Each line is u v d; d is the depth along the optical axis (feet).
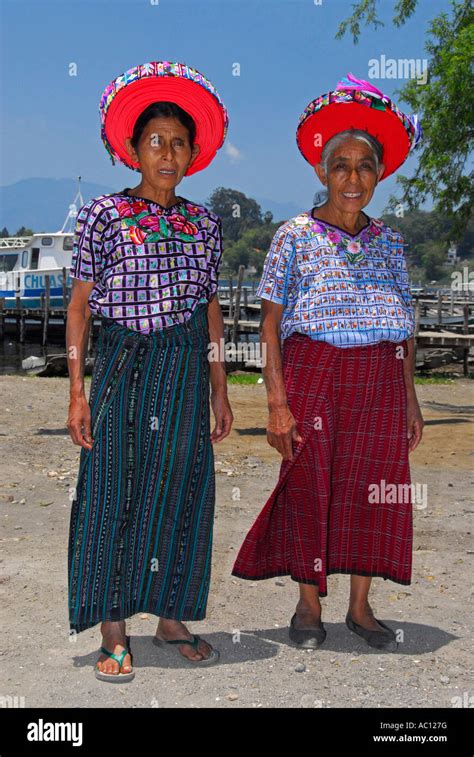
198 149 10.60
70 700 9.59
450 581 14.06
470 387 56.29
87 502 10.09
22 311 106.63
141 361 10.02
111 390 10.02
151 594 10.35
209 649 10.70
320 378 10.62
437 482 22.41
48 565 14.37
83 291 10.11
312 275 10.67
